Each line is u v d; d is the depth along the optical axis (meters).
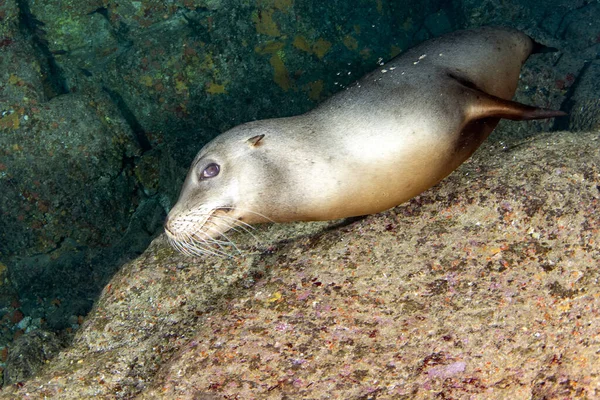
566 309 1.85
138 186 4.03
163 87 4.40
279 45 4.49
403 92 2.07
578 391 1.76
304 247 2.10
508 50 2.30
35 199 3.72
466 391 1.79
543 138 2.14
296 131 2.07
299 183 2.04
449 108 2.05
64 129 3.82
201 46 4.40
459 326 1.87
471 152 2.12
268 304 1.99
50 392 2.02
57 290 3.77
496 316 1.87
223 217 2.07
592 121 2.80
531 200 2.00
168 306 2.12
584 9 3.85
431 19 4.96
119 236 3.91
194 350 1.95
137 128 4.43
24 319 3.63
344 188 2.04
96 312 2.17
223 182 2.05
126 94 4.46
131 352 2.06
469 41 2.26
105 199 3.84
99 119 3.97
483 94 2.08
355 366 1.86
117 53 4.56
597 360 1.78
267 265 2.13
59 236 3.80
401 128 2.03
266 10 4.47
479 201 2.03
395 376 1.84
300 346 1.91
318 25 4.54
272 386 1.87
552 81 3.38
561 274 1.89
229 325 1.98
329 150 2.04
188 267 2.18
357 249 2.04
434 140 2.03
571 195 1.99
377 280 1.97
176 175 3.85
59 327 3.54
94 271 3.79
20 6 4.12
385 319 1.91
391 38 4.76
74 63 4.49
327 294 1.98
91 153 3.83
